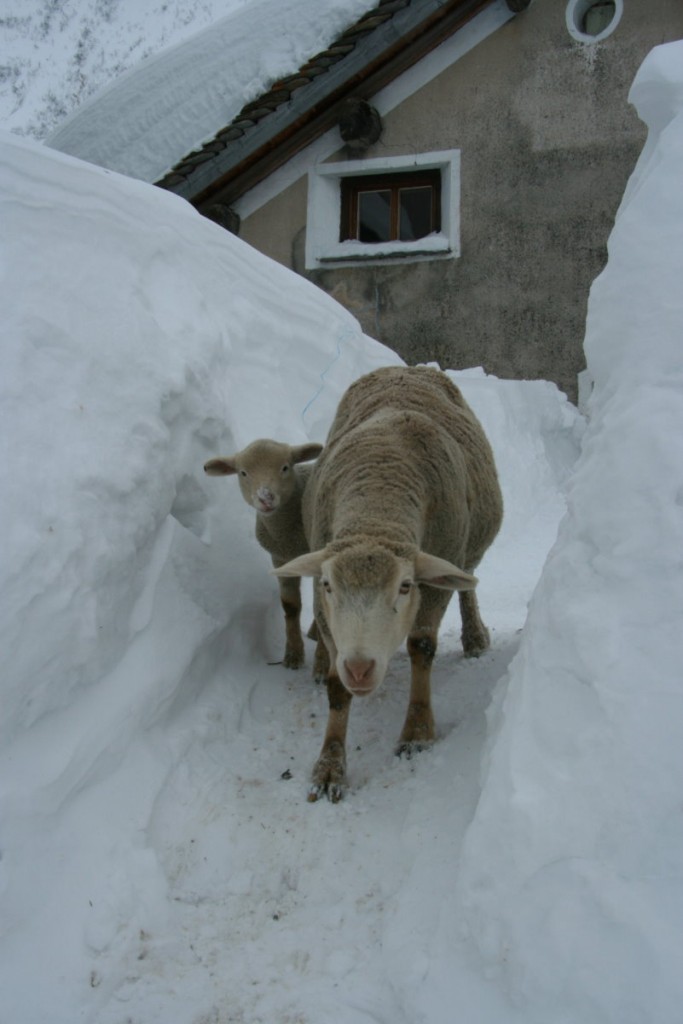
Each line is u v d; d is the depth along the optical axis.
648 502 2.49
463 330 11.06
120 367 3.63
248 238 11.64
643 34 10.61
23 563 2.90
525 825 2.28
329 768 3.45
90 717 3.10
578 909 2.09
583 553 2.63
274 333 6.09
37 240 3.65
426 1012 2.26
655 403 2.63
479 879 2.33
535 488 9.11
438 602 3.70
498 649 4.68
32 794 2.77
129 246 4.19
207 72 12.77
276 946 2.70
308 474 4.83
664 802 2.10
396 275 11.23
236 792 3.39
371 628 2.96
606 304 2.98
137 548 3.54
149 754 3.27
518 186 10.91
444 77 11.06
